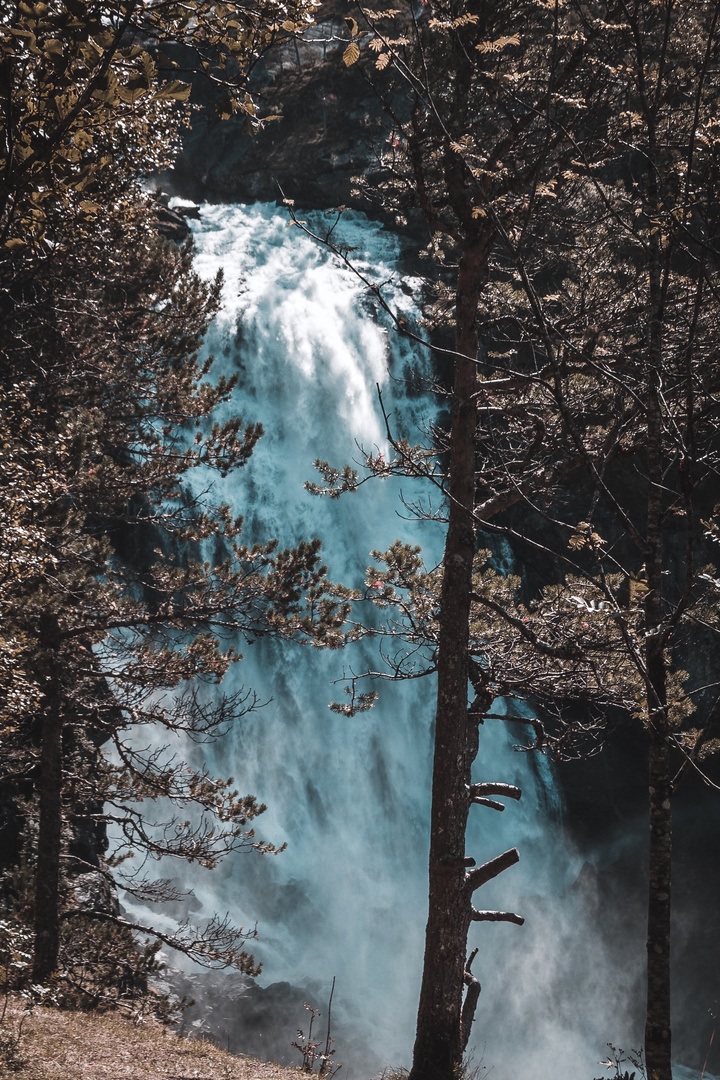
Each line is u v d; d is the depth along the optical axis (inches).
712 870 1183.6
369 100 1772.9
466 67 337.1
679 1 256.4
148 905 964.6
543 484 406.3
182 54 1775.3
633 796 1282.0
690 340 204.4
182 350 591.8
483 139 350.0
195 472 1180.5
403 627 473.4
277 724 1182.3
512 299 434.3
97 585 507.8
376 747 1251.8
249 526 1225.4
